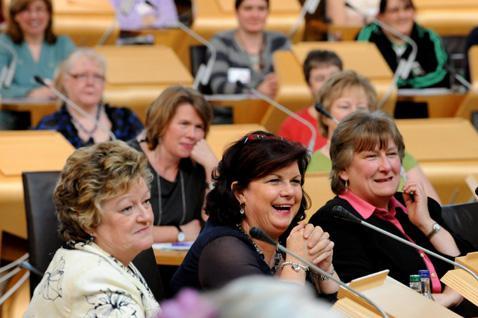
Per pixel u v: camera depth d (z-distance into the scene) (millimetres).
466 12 14742
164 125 8289
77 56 10102
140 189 5309
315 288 5832
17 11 12047
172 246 7672
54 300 5094
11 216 8117
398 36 13086
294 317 2135
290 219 5723
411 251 6758
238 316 2123
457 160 10352
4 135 8523
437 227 6977
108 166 5230
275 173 5668
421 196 7000
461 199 10359
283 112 11789
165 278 7492
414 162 9055
